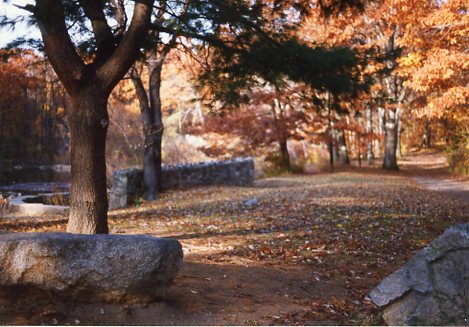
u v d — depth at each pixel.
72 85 7.36
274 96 24.89
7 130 34.97
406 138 61.25
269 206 15.19
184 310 5.32
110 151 27.61
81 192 7.54
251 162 22.64
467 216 13.97
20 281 4.73
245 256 8.74
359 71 8.61
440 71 19.84
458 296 5.08
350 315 5.89
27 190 23.80
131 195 17.44
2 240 4.77
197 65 13.05
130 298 4.95
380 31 25.73
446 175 28.48
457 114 27.98
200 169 20.84
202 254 8.57
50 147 40.75
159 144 18.39
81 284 4.77
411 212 14.31
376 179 24.05
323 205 15.09
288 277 7.49
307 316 5.69
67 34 7.20
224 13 8.17
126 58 7.45
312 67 8.26
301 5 9.11
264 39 8.71
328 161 29.92
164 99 39.59
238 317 5.37
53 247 4.70
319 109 9.27
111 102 24.67
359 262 8.75
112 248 4.78
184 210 15.04
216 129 27.00
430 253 5.36
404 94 31.11
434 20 19.95
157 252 4.87
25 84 26.12
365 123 39.28
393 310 5.41
